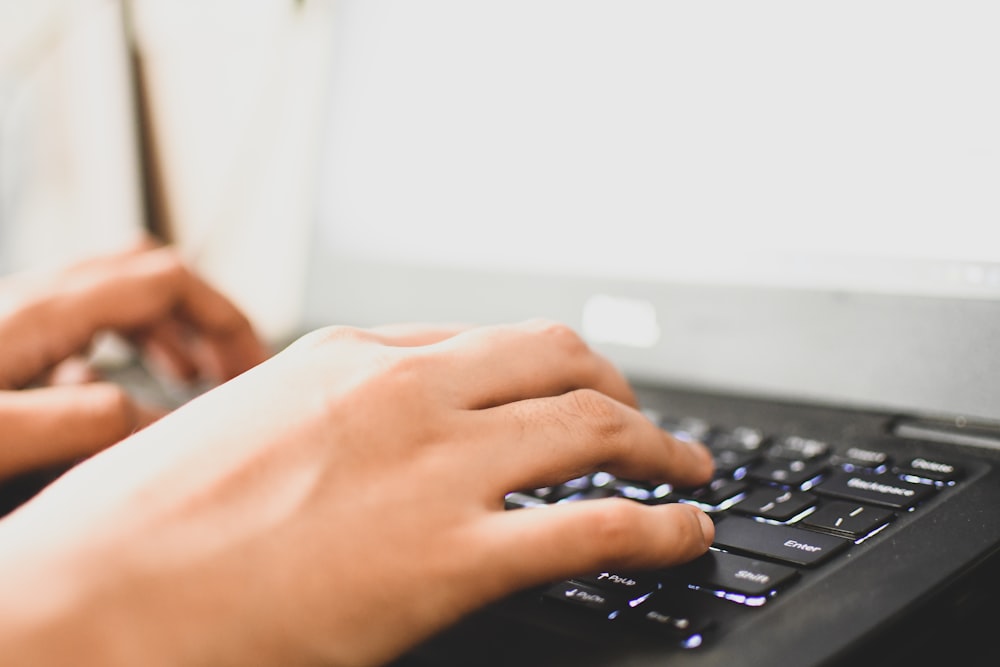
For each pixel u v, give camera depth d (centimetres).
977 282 41
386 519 27
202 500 27
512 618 27
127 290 57
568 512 28
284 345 75
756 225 49
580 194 56
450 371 32
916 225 43
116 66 87
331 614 25
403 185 65
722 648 24
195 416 31
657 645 25
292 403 30
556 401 32
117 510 27
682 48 51
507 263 59
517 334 35
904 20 43
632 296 54
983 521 31
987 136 41
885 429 44
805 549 29
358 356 33
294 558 26
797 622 25
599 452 31
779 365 48
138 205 88
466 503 28
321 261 70
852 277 45
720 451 41
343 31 68
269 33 77
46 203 86
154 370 73
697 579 28
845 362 46
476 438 30
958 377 42
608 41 54
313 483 28
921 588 26
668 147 52
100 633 24
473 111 60
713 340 50
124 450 30
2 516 40
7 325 54
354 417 29
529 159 58
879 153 44
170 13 84
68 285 58
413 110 64
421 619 26
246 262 82
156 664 24
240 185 81
